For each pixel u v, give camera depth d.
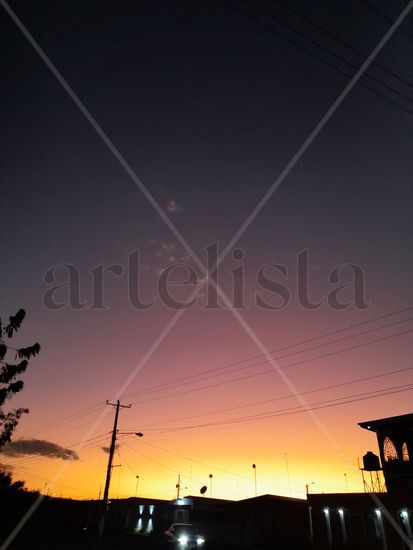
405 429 22.06
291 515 32.56
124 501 53.38
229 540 34.59
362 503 23.88
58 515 46.12
